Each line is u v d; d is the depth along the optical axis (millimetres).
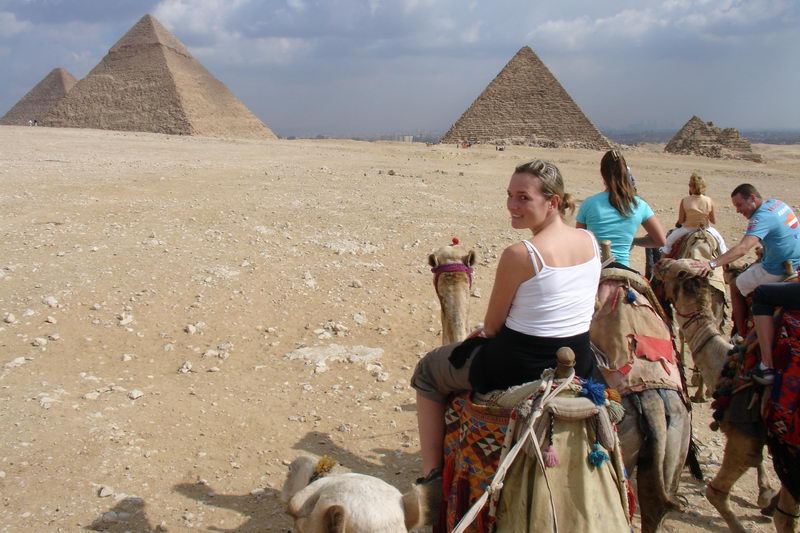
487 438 4004
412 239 16641
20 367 8453
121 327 9891
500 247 16062
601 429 3805
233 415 7781
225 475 6605
